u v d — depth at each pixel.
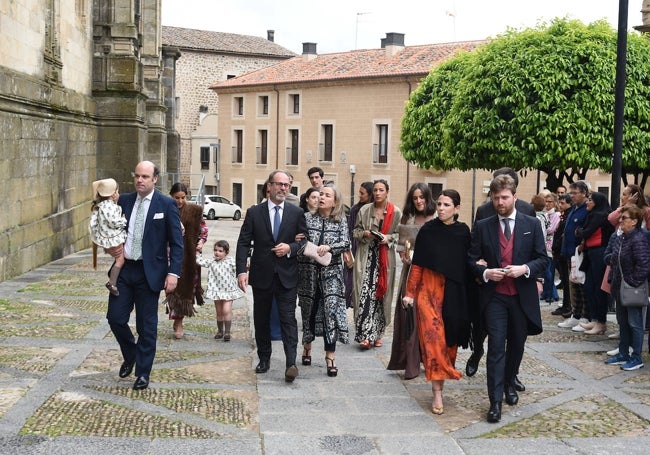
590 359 8.73
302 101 49.97
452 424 6.35
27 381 7.07
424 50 47.03
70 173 18.48
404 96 44.12
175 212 7.13
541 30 20.39
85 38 20.45
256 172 53.81
